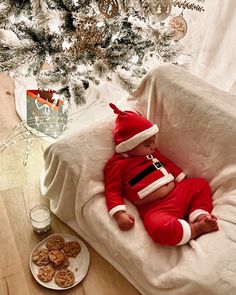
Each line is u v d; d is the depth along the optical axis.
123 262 1.32
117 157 1.40
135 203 1.40
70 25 1.49
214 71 1.91
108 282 1.38
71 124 1.94
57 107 1.75
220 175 1.33
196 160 1.41
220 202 1.31
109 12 1.44
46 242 1.45
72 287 1.35
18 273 1.38
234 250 1.11
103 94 2.09
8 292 1.33
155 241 1.27
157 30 1.54
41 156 1.80
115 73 1.55
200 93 1.34
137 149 1.38
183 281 1.13
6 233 1.49
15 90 2.09
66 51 1.54
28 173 1.73
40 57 1.50
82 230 1.48
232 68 1.83
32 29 1.47
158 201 1.37
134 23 1.55
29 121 1.89
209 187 1.38
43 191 1.60
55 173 1.41
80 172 1.34
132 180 1.37
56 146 1.35
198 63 1.92
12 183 1.68
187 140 1.40
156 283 1.20
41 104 1.78
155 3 1.45
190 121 1.36
